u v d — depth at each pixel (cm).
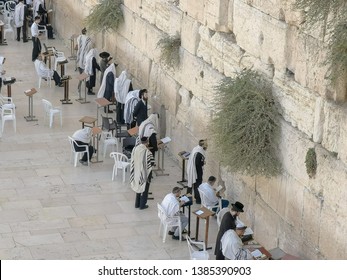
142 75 5100
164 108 4781
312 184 3306
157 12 4822
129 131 4509
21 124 5094
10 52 6619
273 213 3612
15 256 3634
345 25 2970
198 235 3812
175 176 4456
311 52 3247
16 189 4244
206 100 4219
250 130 3544
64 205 4097
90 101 5541
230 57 3941
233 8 3881
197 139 4350
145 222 3962
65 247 3722
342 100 3141
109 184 4331
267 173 3544
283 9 3428
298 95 3372
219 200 3881
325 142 3212
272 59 3547
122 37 5444
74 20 6538
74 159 4541
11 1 7394
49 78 5756
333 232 3178
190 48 4362
